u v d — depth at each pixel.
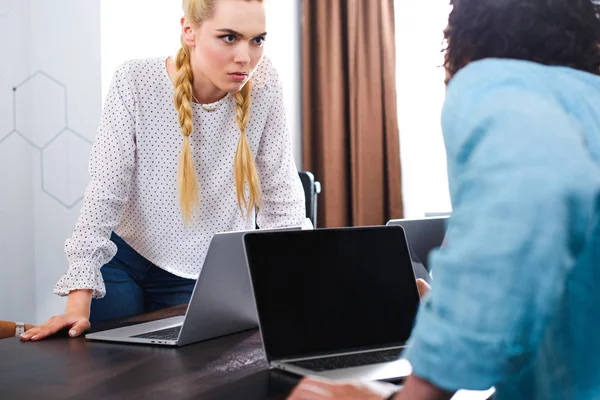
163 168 1.83
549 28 0.75
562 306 0.70
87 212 1.65
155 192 1.84
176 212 1.87
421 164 3.58
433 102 3.55
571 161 0.62
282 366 1.15
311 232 1.27
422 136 3.58
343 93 3.65
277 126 1.95
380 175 3.58
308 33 3.67
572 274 0.68
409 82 3.58
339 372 1.12
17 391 1.03
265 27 1.67
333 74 3.63
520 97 0.66
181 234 1.89
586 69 0.77
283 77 3.66
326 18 3.63
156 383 1.07
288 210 1.96
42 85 3.16
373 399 0.84
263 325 1.18
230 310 1.40
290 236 1.25
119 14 3.09
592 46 0.77
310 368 1.14
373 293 1.31
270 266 1.21
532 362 0.71
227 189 1.90
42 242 3.21
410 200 3.61
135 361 1.21
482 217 0.62
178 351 1.28
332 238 1.29
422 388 0.68
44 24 3.13
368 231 1.34
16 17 3.10
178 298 1.92
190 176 1.80
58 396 1.00
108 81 3.05
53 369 1.15
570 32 0.75
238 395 1.01
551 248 0.60
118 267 1.87
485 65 0.72
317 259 1.27
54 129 3.15
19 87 3.12
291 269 1.23
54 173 3.16
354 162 3.62
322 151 3.67
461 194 0.66
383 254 1.35
